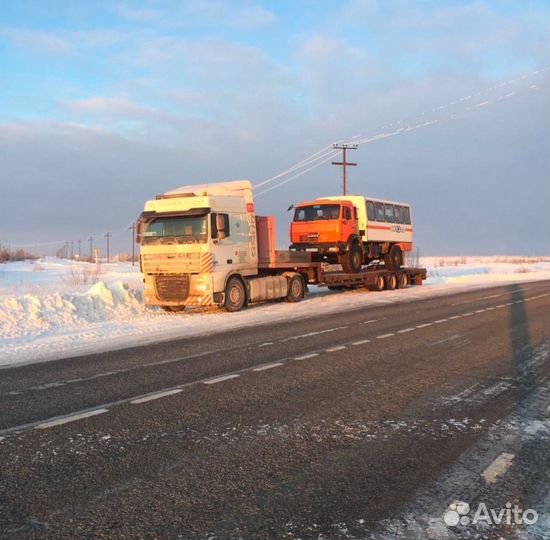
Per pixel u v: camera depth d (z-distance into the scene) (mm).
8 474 4398
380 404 6445
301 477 4328
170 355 9758
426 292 24750
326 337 11656
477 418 5891
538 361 9023
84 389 7270
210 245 16094
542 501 3924
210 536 3428
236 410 6207
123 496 3996
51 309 14859
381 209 25328
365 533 3463
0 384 7641
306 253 20750
